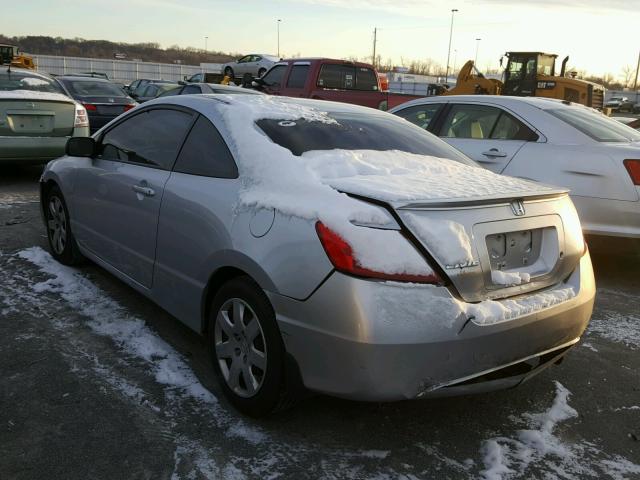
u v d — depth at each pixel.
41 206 5.24
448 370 2.41
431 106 6.79
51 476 2.41
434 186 2.73
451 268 2.42
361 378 2.36
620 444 2.84
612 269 5.94
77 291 4.42
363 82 13.74
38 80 8.88
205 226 3.02
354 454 2.65
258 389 2.74
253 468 2.52
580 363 3.71
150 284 3.62
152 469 2.48
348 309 2.33
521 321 2.56
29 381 3.12
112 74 55.53
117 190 3.90
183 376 3.24
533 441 2.82
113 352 3.49
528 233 2.79
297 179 2.77
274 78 13.81
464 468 2.59
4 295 4.28
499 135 5.97
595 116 6.05
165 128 3.75
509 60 18.89
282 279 2.53
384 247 2.37
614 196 5.04
